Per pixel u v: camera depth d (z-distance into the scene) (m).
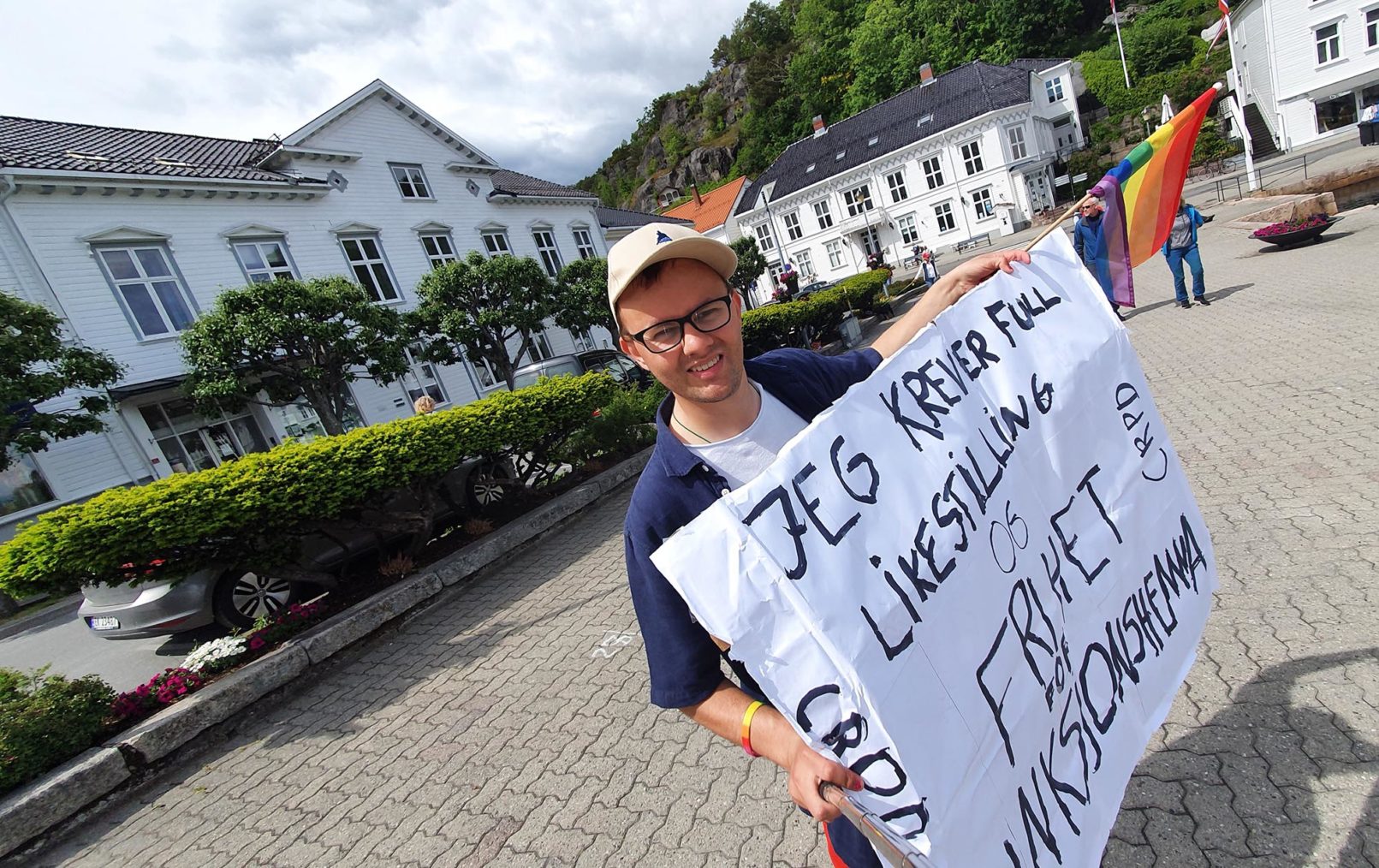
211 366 11.49
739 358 1.31
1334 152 23.23
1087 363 1.67
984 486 1.38
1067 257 1.80
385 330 13.46
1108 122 41.22
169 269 13.26
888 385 1.35
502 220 21.88
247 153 16.78
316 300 12.16
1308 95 27.91
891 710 1.08
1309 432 4.11
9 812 3.28
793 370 1.52
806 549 1.10
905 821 1.05
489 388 19.33
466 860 2.60
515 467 7.80
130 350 12.39
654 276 1.21
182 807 3.50
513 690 3.86
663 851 2.38
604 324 19.34
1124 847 1.91
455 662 4.44
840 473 1.20
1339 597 2.61
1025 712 1.28
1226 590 2.91
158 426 12.73
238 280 14.35
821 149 42.00
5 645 8.87
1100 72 47.47
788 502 1.12
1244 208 16.62
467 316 15.98
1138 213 2.04
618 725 3.22
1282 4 27.44
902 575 1.18
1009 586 1.34
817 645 1.06
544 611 4.88
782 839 2.27
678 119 98.12
